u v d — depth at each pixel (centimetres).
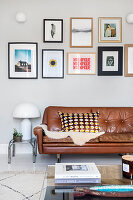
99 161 304
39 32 356
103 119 319
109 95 358
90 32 357
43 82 357
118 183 128
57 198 114
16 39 355
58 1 357
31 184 215
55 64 356
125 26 357
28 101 356
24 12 355
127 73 356
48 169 151
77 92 359
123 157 144
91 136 273
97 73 358
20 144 357
